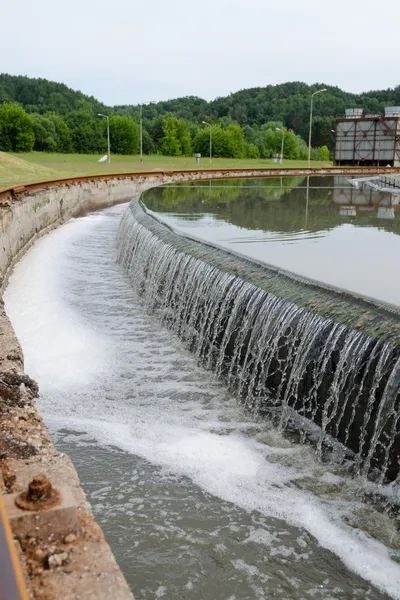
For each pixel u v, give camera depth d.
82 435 6.78
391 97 181.00
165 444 6.57
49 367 8.70
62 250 18.09
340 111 162.00
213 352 8.68
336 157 65.25
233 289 8.23
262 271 8.12
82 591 2.66
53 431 6.85
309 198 19.16
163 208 16.33
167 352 9.48
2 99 151.12
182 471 6.07
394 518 5.19
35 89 165.62
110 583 2.71
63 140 105.12
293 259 8.52
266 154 118.00
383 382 5.29
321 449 6.23
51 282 13.75
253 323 7.56
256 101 181.38
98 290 13.34
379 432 5.33
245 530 5.21
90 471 6.06
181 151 109.88
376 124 61.97
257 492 5.72
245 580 4.67
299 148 121.25
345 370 5.81
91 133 107.81
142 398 7.81
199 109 182.38
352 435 5.82
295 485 5.81
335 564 4.81
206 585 4.61
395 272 7.54
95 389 8.05
